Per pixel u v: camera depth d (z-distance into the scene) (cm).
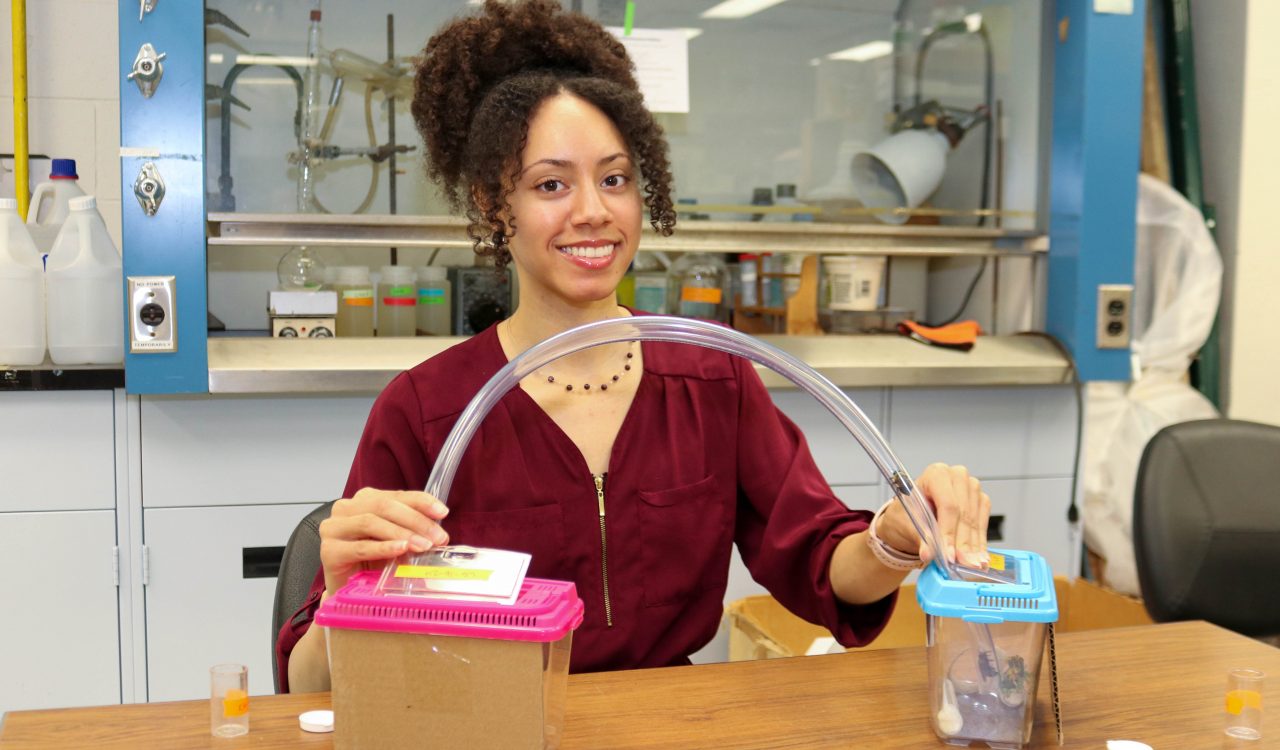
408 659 84
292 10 246
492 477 122
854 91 286
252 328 272
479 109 121
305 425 229
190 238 216
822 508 125
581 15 131
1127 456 285
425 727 84
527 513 121
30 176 262
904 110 289
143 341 215
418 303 257
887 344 265
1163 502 177
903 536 107
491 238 127
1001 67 284
